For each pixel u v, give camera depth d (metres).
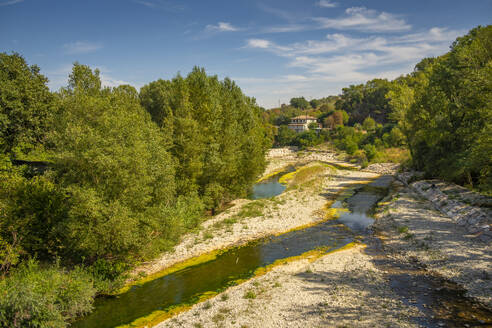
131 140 20.69
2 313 12.95
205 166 33.22
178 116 31.48
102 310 16.38
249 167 42.09
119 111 22.56
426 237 22.53
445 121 37.28
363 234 26.38
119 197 19.88
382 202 37.38
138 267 21.72
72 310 15.30
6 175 19.61
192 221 29.64
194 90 34.31
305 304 14.81
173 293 17.92
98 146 18.88
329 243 24.66
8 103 26.48
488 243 19.70
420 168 50.09
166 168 24.39
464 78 35.19
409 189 42.84
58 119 21.41
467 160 28.67
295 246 24.42
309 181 54.38
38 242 20.06
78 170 19.06
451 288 15.44
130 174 20.06
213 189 34.09
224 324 13.66
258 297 16.08
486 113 28.88
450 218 26.55
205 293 17.67
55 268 17.62
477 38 34.97
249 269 20.66
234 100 46.28
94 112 20.56
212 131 35.00
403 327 12.25
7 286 14.88
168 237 23.89
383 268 18.67
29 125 28.30
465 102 34.47
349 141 93.38
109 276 19.33
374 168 68.19
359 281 17.00
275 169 79.88
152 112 43.44
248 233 27.92
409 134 50.84
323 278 17.84
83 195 17.66
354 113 147.62
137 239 19.80
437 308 13.60
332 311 13.91
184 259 22.98
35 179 21.05
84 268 19.92
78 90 22.59
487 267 16.67
